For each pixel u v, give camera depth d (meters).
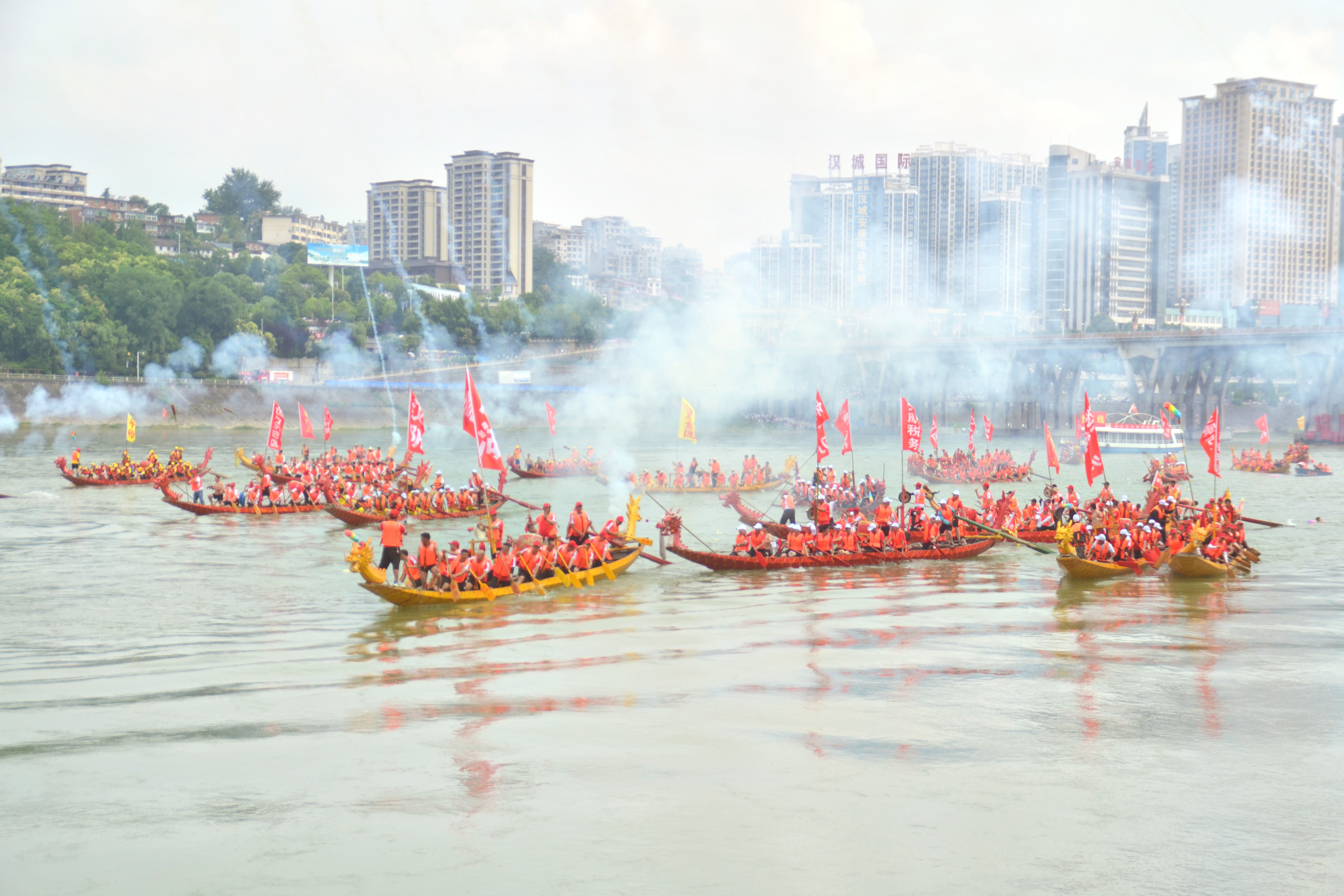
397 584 39.12
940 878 14.52
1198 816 16.78
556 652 30.47
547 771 18.86
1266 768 19.16
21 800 17.47
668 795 17.64
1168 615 36.72
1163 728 21.83
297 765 19.27
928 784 18.23
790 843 15.66
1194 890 14.17
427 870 14.75
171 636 34.50
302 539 59.41
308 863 14.99
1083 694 24.75
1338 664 28.28
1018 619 35.97
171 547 56.22
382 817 16.67
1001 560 51.84
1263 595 41.41
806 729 21.66
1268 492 95.00
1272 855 15.34
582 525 47.09
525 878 14.50
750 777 18.53
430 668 28.55
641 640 32.38
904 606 39.03
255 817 16.69
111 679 27.56
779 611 37.81
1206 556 47.06
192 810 17.02
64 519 68.25
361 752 20.06
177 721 22.62
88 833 16.08
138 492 85.12
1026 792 17.81
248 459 114.69
